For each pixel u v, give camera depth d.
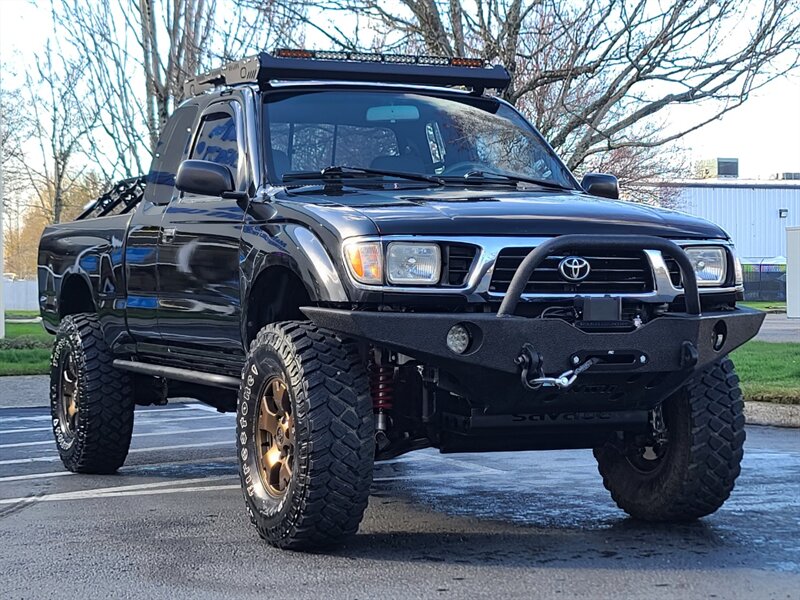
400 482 7.10
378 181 5.95
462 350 4.72
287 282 5.68
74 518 6.05
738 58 10.47
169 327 6.67
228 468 7.96
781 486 6.76
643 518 5.74
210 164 5.84
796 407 10.09
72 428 7.80
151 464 8.20
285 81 6.48
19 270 72.94
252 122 6.18
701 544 5.19
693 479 5.41
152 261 6.78
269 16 12.08
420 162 6.34
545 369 4.73
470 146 6.46
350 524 4.96
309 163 6.13
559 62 11.09
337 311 4.80
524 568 4.75
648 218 5.24
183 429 10.45
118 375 7.49
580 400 4.98
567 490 6.72
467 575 4.64
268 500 5.21
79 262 7.81
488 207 5.10
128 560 5.00
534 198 5.44
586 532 5.49
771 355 14.88
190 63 13.13
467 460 8.04
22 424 10.84
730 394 5.41
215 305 6.08
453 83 6.90
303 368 4.94
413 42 11.97
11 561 5.04
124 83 14.44
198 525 5.79
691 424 5.37
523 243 4.88
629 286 4.98
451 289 4.82
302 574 4.69
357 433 4.89
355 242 4.84
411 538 5.38
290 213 5.36
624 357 4.84
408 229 4.84
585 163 15.09
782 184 64.88
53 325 8.31
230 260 5.86
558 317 4.84
